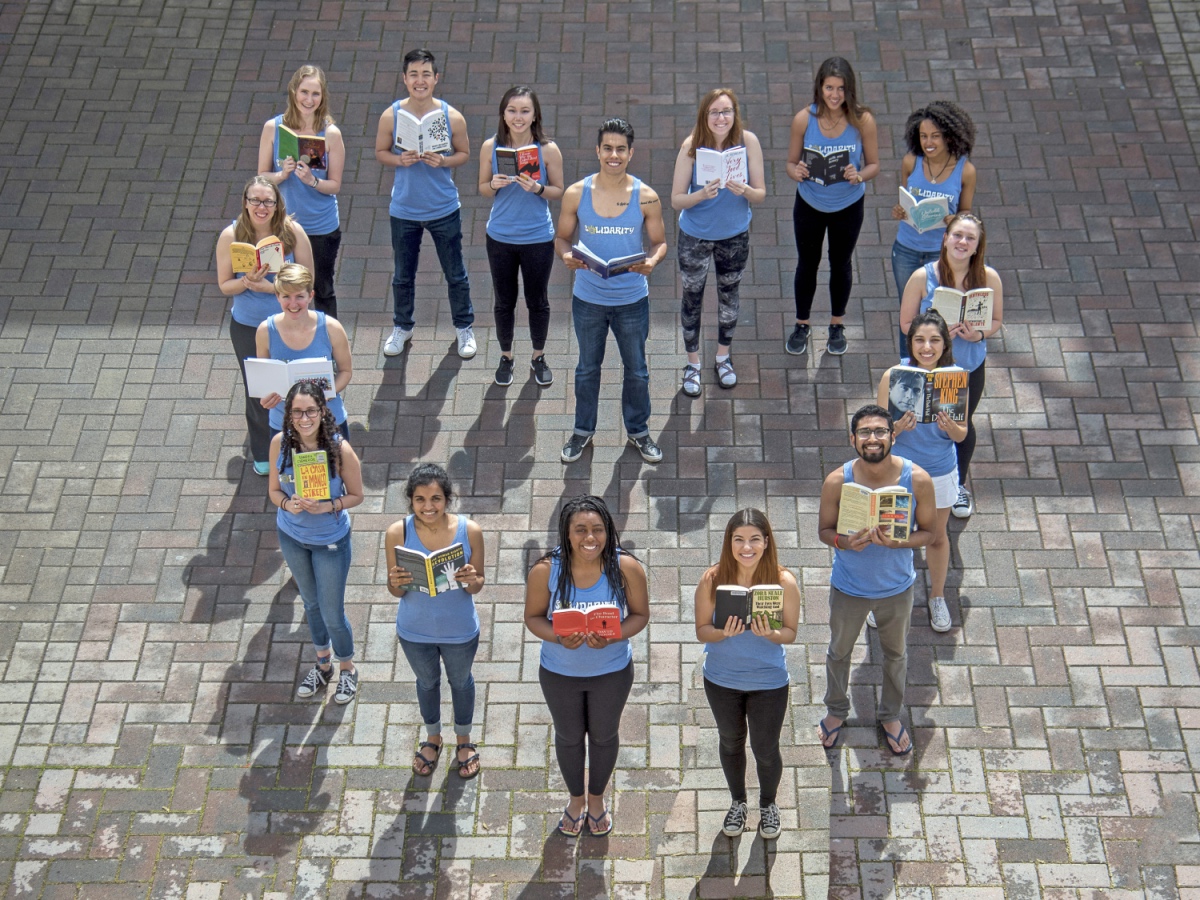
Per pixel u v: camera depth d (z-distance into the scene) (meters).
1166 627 7.49
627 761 6.88
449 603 6.16
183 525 8.13
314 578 6.81
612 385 9.11
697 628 5.93
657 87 11.22
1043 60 11.45
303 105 8.34
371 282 9.79
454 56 11.51
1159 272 9.66
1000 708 7.11
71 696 7.19
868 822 6.59
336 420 7.29
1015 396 8.86
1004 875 6.35
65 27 11.81
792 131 8.56
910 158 8.34
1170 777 6.75
